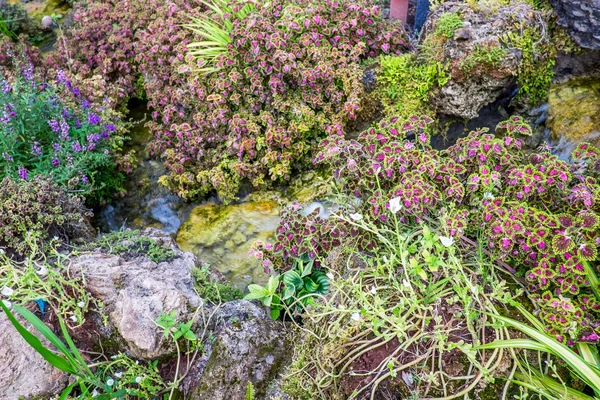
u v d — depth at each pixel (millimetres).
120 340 2102
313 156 3314
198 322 2160
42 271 2070
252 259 3021
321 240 2273
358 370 1764
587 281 1679
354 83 3199
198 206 3432
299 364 1934
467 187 1973
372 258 1991
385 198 2035
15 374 1928
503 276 1905
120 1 4570
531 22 2934
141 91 4367
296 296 2361
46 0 5969
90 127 3477
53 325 2074
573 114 2914
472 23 2947
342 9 3443
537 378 1656
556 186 1898
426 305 1801
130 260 2418
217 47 3695
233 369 2049
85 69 4328
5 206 2348
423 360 1704
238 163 3240
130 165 3682
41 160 3197
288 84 3352
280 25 3279
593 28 2850
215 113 3295
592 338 1630
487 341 1723
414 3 4355
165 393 2047
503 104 3141
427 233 1779
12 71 4207
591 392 1706
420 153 2092
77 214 2520
